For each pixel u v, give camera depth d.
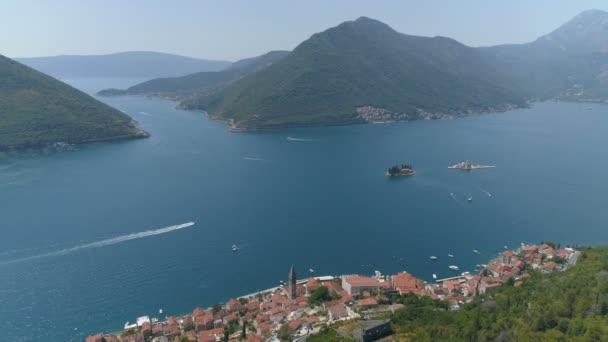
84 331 199.75
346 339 160.75
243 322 191.75
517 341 136.50
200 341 180.38
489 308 174.12
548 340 132.00
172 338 188.50
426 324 166.88
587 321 138.38
